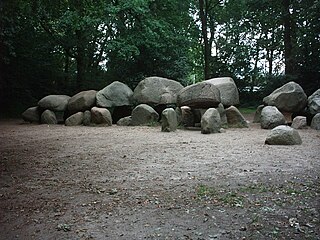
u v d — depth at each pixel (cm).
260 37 2739
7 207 442
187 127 1360
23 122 1612
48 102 1566
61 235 355
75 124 1466
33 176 595
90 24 2019
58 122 1595
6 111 2055
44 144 941
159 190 495
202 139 1009
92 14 1166
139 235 348
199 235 345
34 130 1291
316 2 1705
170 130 1210
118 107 1617
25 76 2155
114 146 894
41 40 2230
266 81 2205
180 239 337
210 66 2691
